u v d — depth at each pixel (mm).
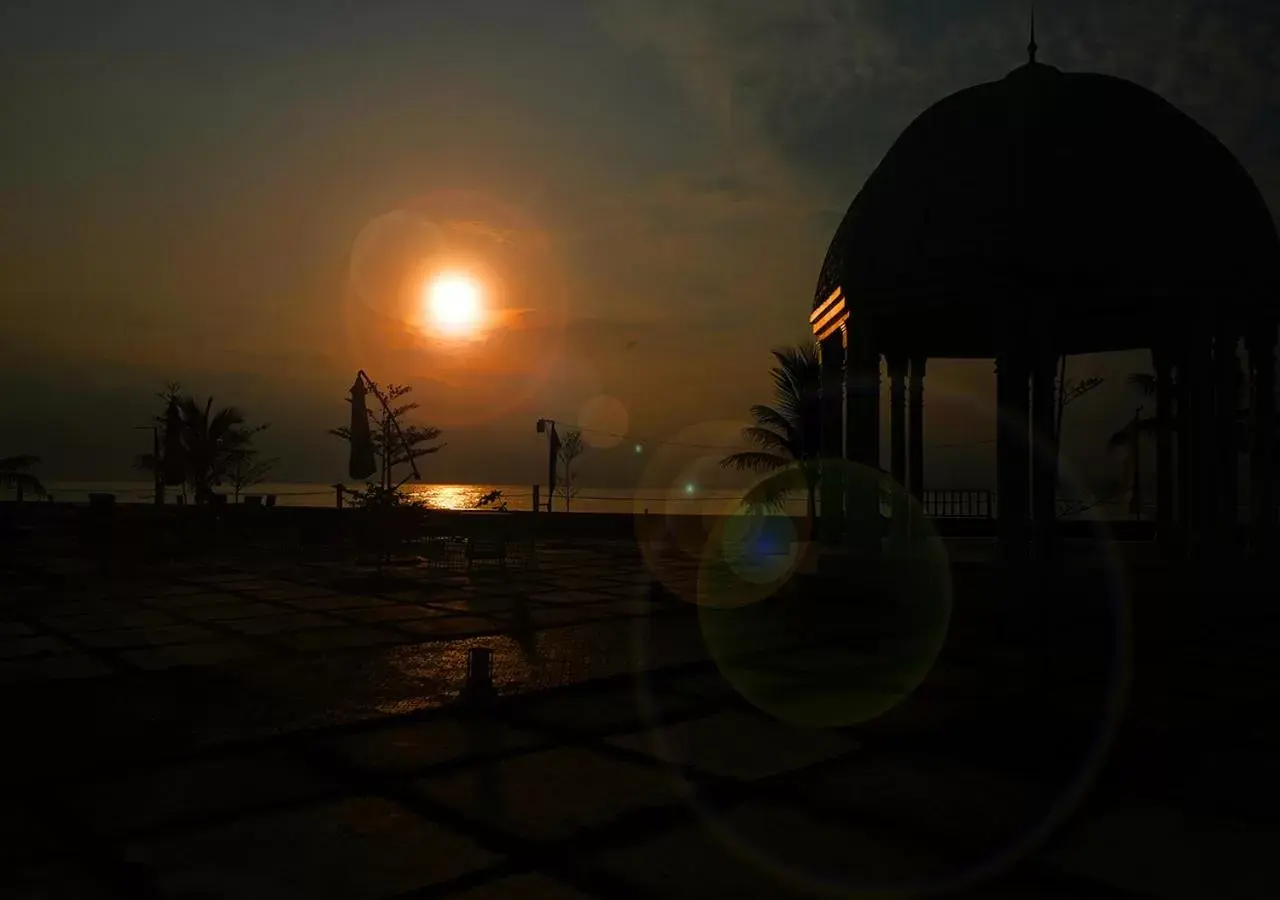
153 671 9414
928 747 6652
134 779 5910
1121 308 13836
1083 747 6648
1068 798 5562
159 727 7215
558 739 6875
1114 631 11656
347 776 5969
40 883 4293
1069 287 11945
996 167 12258
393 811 5297
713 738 6914
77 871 4438
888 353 17391
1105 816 5246
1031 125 12273
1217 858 4645
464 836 4898
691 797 5547
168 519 24312
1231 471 12617
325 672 9367
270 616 13125
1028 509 12508
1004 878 4391
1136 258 11773
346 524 25078
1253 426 13266
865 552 13938
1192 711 7727
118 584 16969
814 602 13633
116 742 6781
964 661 9969
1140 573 12117
